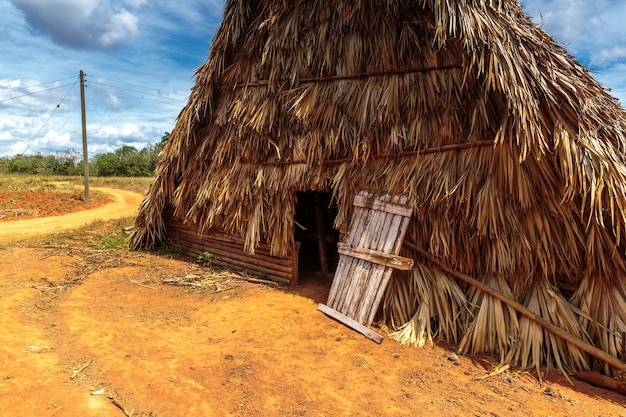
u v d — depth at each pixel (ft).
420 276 18.49
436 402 12.57
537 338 15.56
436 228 17.95
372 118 19.57
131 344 15.62
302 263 30.81
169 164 29.12
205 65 26.18
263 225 23.77
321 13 20.93
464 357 15.88
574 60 18.24
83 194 78.28
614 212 14.82
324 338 17.03
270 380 13.39
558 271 16.42
